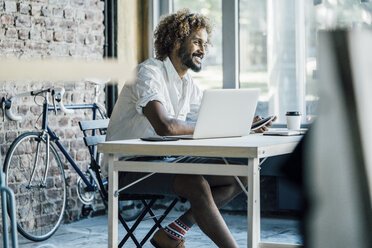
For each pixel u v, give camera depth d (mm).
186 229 2766
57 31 4453
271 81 4762
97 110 4805
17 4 4160
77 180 4492
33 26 4270
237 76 4879
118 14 4969
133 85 3090
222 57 4914
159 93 3002
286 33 4680
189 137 2654
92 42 4766
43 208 4355
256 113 4820
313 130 918
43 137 4145
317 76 909
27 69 846
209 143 2391
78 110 4664
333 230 890
